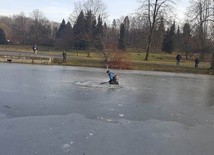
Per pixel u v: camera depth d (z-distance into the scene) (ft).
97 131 52.60
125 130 54.19
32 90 88.69
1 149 43.24
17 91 86.02
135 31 407.23
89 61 183.01
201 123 62.13
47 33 422.41
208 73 179.73
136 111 68.95
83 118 60.34
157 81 129.80
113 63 178.91
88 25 302.04
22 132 50.37
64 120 58.18
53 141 46.93
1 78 108.99
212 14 199.11
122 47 324.60
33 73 129.18
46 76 121.90
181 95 96.12
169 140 50.44
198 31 231.50
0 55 170.91
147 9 202.90
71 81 111.04
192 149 47.01
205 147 48.11
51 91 88.48
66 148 44.52
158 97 89.30
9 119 57.41
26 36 417.69
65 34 365.40
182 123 61.36
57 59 180.34
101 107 70.79
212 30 248.52
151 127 57.00
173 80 137.80
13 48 293.64
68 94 85.30
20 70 137.39
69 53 262.88
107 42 225.76
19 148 43.86
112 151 44.37
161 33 241.14
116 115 64.18
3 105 68.33
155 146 47.34
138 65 182.80
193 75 167.84
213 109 76.48
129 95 89.30
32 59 173.68
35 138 47.88
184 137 52.44
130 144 47.47
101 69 166.09
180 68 183.11
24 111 63.82
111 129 54.19
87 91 91.97
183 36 270.26
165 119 63.67
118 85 108.17
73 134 50.42
